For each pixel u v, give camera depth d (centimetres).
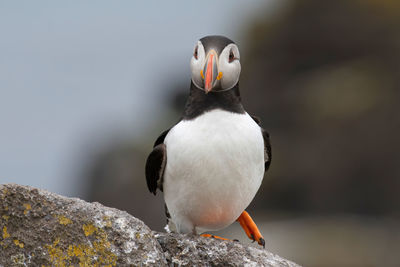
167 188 612
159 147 605
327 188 2250
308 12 2498
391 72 2320
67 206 520
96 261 511
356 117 2231
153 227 2339
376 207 2206
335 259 1756
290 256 1770
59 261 507
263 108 2472
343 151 2228
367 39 2425
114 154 2584
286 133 2359
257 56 2581
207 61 569
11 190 511
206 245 569
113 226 519
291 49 2500
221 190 580
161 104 2867
